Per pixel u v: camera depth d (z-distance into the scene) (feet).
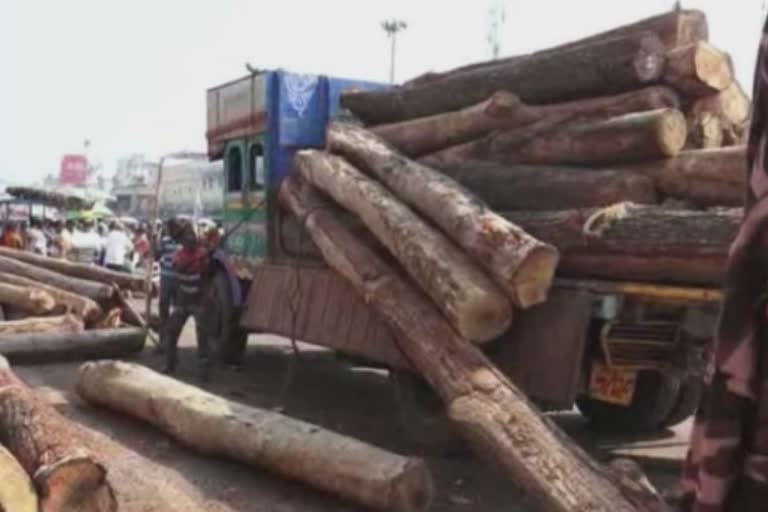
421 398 21.90
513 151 22.21
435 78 26.86
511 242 17.75
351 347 23.88
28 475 13.76
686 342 18.98
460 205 19.65
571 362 17.43
